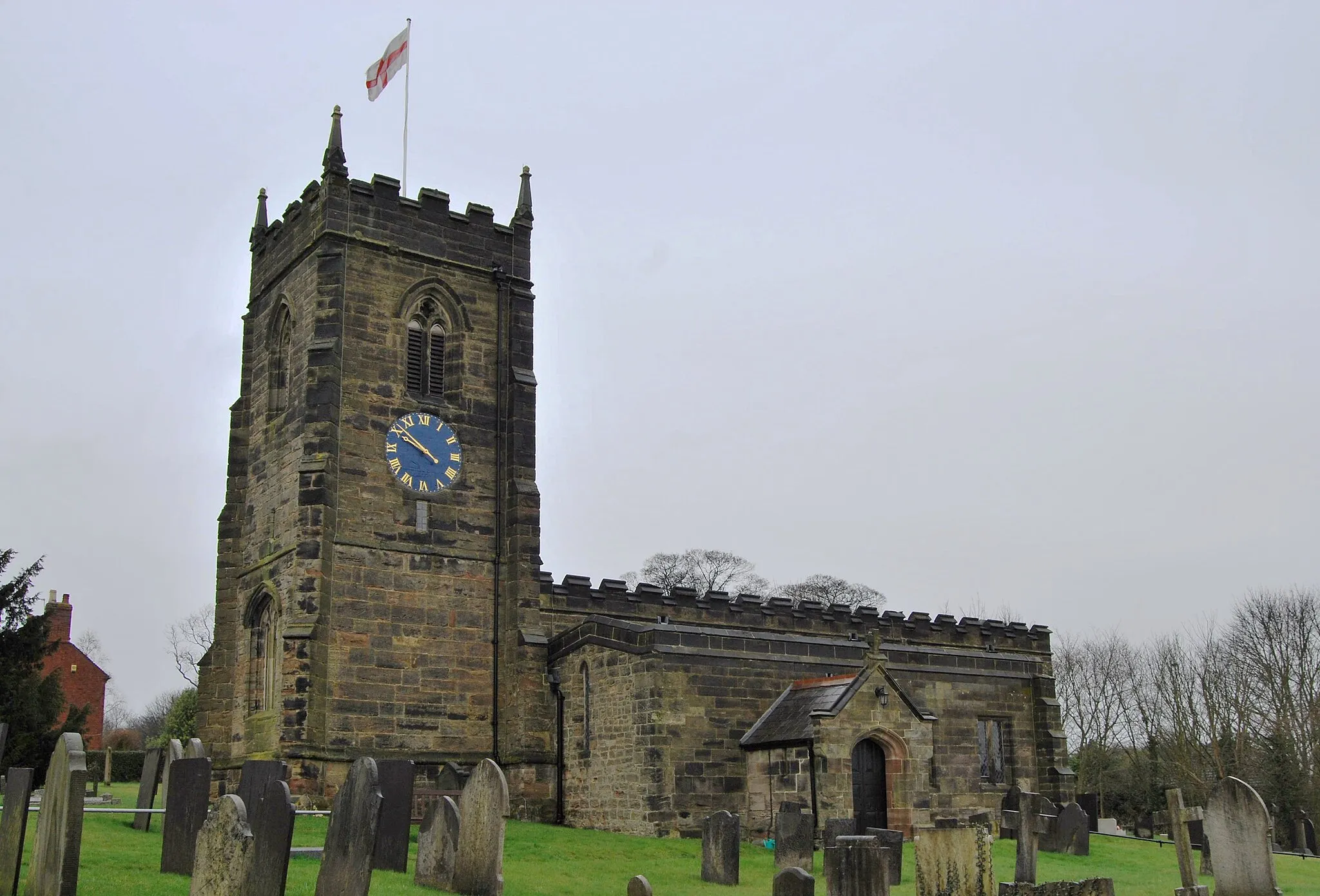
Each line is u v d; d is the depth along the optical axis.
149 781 29.81
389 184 47.41
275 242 49.78
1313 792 72.88
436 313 47.91
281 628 43.72
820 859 34.22
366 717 42.41
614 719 41.47
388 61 50.69
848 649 44.78
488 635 45.69
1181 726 82.88
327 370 44.22
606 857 33.44
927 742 40.09
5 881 20.70
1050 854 39.59
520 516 46.44
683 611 49.44
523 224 50.41
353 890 20.27
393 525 44.56
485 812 23.41
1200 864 37.69
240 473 48.53
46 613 57.94
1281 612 80.31
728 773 40.47
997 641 57.53
